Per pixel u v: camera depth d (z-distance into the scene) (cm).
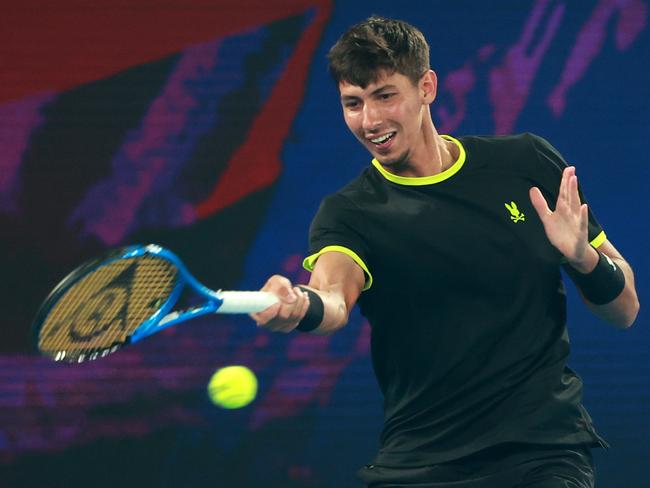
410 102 780
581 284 806
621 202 1878
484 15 1875
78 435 1781
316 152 1850
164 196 1833
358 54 766
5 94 1831
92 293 622
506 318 787
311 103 1855
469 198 802
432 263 790
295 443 1797
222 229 1833
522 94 1873
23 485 1772
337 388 1808
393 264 794
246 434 1795
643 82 1883
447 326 789
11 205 1819
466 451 782
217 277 1828
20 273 1812
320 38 1862
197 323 1802
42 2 1844
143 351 1794
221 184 1841
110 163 1833
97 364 1791
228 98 1852
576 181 760
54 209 1822
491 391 784
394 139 782
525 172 823
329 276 775
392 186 812
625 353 1842
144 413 1789
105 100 1842
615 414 1831
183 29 1853
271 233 1839
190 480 1783
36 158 1828
